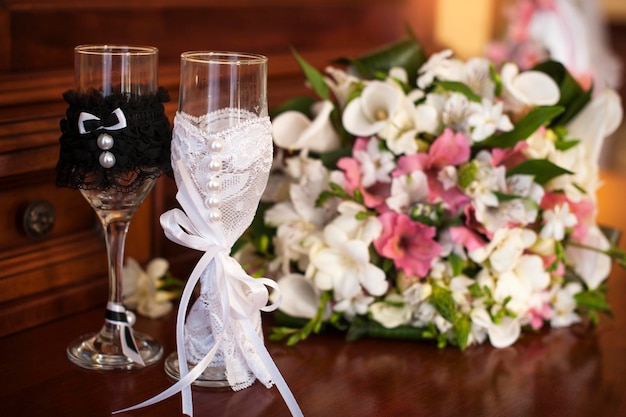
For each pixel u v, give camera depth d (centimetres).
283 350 106
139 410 94
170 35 125
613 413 98
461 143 108
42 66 112
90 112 94
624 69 358
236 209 95
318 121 109
